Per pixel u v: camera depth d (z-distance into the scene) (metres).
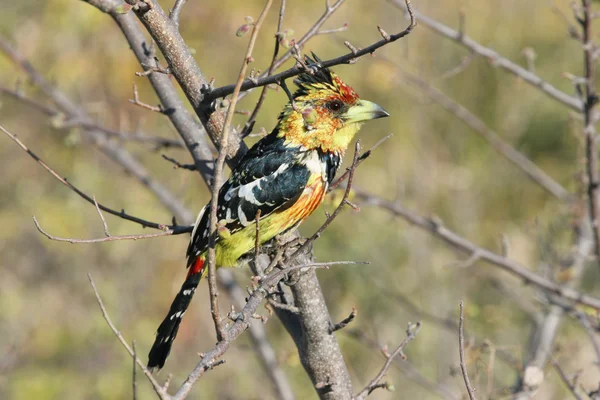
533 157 16.23
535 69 16.41
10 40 14.03
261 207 6.85
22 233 14.62
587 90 8.24
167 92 7.13
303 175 6.95
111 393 12.59
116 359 13.21
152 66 6.65
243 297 9.35
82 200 14.30
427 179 15.15
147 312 14.04
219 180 4.66
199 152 7.13
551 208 14.62
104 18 13.99
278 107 14.24
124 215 6.20
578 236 9.94
